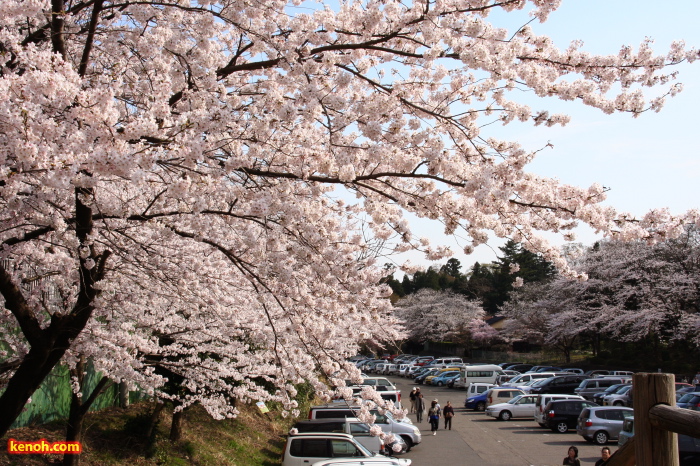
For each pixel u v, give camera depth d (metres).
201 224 4.97
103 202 5.12
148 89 6.02
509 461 15.82
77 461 8.41
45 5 5.44
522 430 22.00
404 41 5.91
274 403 19.95
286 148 5.41
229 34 6.89
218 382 10.10
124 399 13.46
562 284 39.53
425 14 5.14
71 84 3.77
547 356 51.41
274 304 8.85
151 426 11.10
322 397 6.44
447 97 5.79
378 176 5.10
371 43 5.45
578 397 22.50
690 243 31.45
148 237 7.01
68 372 9.27
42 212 4.94
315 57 5.85
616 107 5.23
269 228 5.18
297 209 4.87
